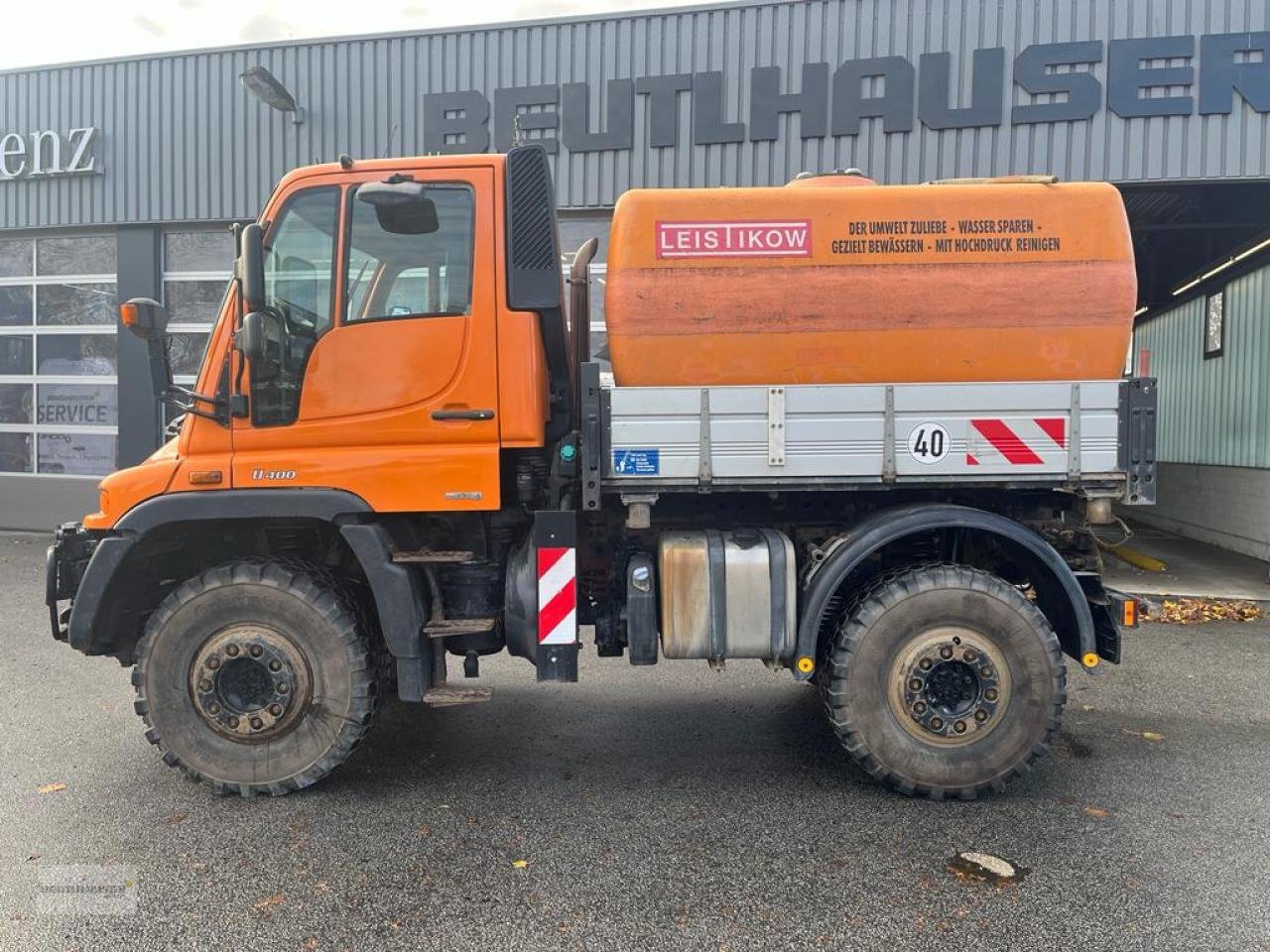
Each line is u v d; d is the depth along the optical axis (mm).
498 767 4168
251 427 3795
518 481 3902
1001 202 3742
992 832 3441
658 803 3738
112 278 11539
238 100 10508
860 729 3725
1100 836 3398
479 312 3758
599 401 3697
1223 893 2967
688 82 9312
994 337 3752
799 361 3779
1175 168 8375
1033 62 8578
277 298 3809
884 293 3744
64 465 11953
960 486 3801
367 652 3801
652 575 3904
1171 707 5000
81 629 3711
